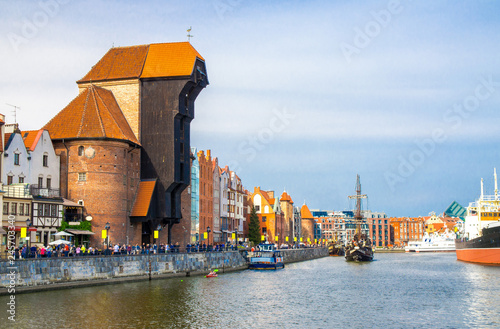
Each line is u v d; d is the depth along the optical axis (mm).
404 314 53156
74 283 62000
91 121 86750
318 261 153125
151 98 94062
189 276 84188
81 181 84812
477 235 134625
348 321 49469
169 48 96938
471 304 59531
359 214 182250
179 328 45500
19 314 48094
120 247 81062
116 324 46000
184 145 96250
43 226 73438
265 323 48125
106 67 96875
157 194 92750
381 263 140500
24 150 77250
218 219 140500
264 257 108375
